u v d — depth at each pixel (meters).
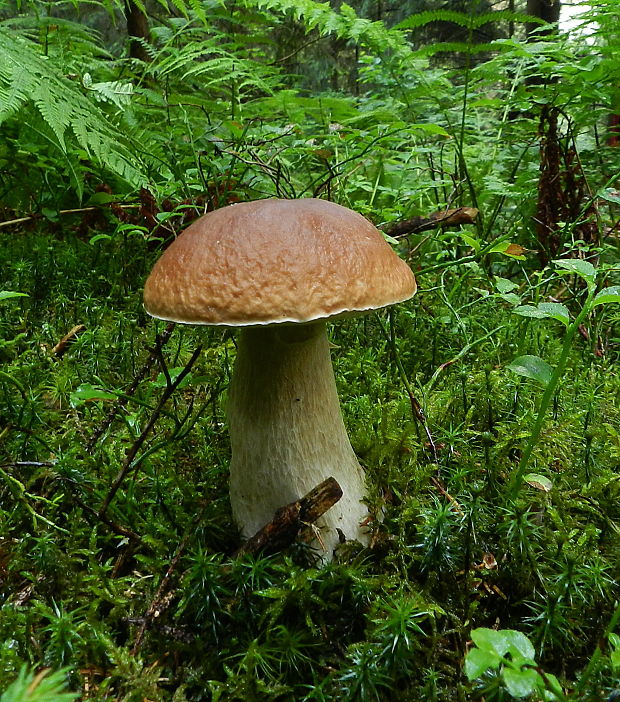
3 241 0.59
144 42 0.71
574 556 0.26
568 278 0.50
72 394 0.29
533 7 0.97
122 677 0.23
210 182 0.49
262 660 0.23
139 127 0.57
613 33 0.55
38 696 0.11
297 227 0.23
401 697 0.22
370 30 0.60
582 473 0.32
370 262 0.24
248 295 0.22
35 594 0.26
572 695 0.19
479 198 0.64
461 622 0.25
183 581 0.25
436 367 0.43
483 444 0.33
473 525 0.27
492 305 0.52
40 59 0.44
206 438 0.35
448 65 1.47
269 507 0.27
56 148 0.52
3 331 0.44
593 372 0.42
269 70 0.65
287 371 0.26
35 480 0.29
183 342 0.45
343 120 0.62
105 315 0.48
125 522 0.29
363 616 0.25
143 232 0.51
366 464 0.31
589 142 0.67
